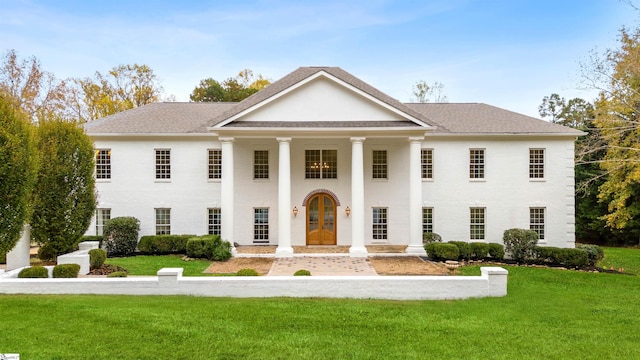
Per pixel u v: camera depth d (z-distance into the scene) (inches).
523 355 349.7
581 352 359.6
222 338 367.6
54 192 681.0
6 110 542.0
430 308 484.4
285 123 871.1
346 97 888.3
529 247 864.9
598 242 1600.6
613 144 1087.0
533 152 1002.7
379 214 1018.1
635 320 458.9
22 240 690.8
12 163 531.2
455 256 810.2
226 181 870.4
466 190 1000.2
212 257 836.0
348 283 534.0
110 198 998.4
